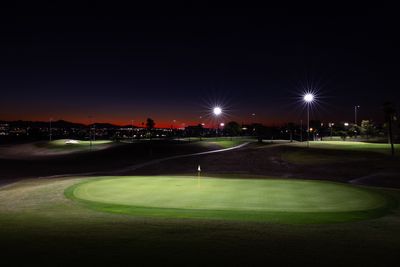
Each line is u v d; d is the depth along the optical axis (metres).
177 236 10.80
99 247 9.69
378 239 10.59
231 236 10.80
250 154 60.78
